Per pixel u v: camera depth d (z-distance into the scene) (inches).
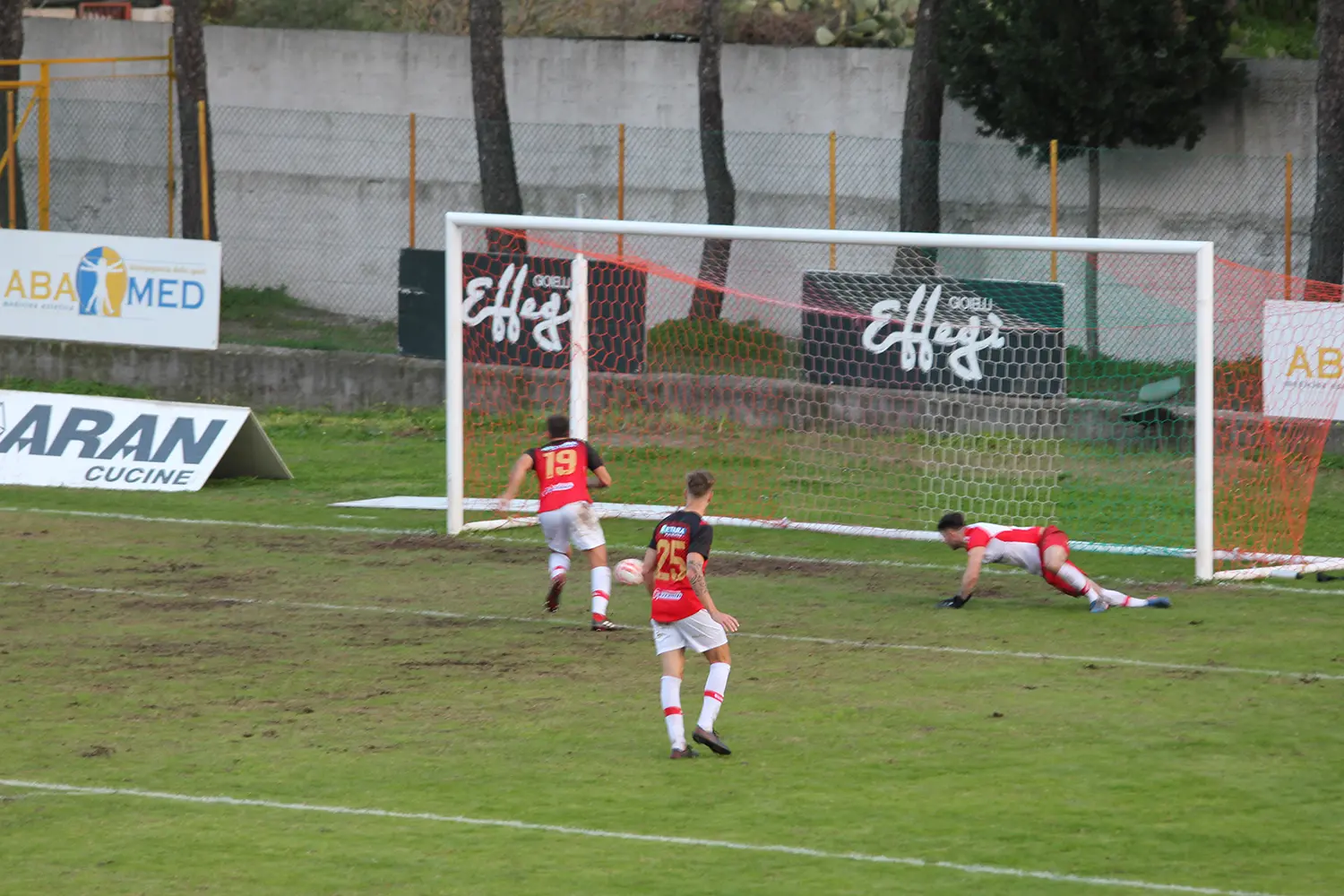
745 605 1973.4
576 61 4261.8
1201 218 3501.5
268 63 4461.1
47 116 3887.8
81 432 2913.4
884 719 1455.5
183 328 3513.8
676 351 3427.7
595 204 4116.6
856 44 4618.6
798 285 3828.7
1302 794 1230.9
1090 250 2188.7
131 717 1459.2
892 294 3085.6
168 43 4431.6
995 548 1947.6
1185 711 1475.1
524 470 1908.2
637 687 1576.0
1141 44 3442.4
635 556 2299.5
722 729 1424.7
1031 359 2906.0
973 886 1041.5
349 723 1443.2
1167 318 3457.2
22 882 1052.5
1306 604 1967.3
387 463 3088.1
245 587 2055.9
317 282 4303.6
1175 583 2106.3
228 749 1359.5
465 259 3486.7
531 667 1660.9
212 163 4126.5
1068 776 1280.8
